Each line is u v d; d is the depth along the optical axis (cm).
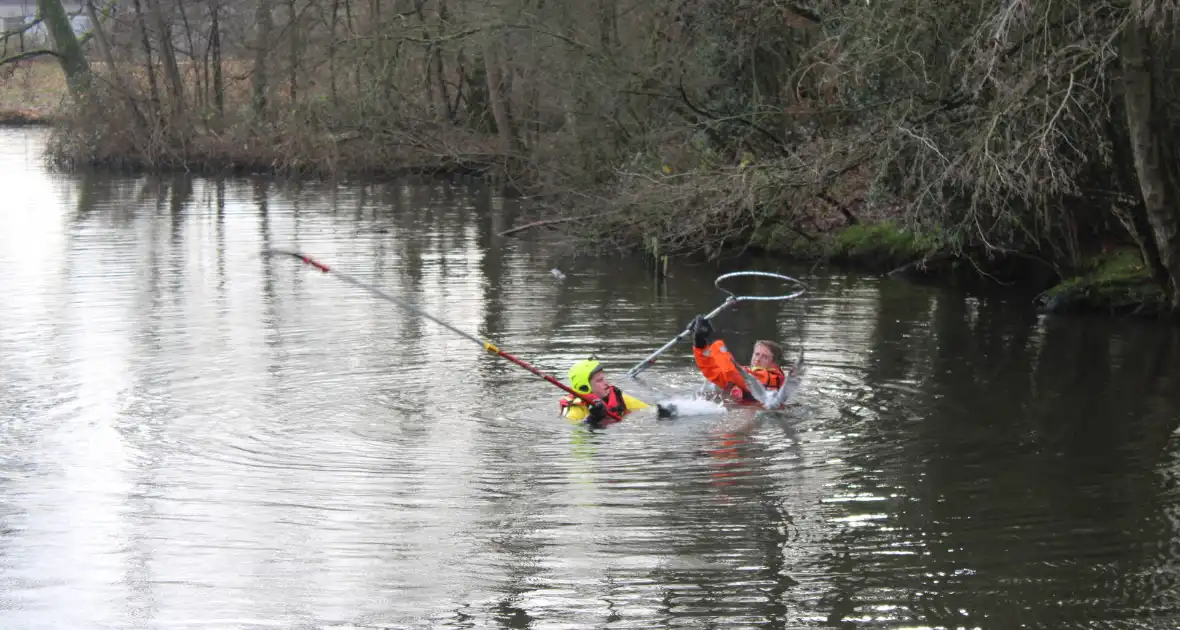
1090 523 737
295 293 1558
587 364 989
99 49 3734
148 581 661
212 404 1016
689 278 1719
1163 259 1351
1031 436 923
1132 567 670
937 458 870
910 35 1391
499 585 650
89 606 629
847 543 707
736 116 1762
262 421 966
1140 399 1034
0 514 757
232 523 742
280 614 619
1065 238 1550
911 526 732
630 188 1884
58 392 1052
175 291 1567
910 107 1376
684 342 1282
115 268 1759
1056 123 1293
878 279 1712
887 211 1880
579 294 1573
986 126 1273
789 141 1848
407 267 1794
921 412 996
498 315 1420
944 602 627
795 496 786
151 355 1192
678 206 1741
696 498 782
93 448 894
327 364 1160
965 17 1391
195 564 682
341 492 796
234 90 3703
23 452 884
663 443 908
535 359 1198
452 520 744
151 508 768
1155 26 1137
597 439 916
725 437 922
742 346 1258
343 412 992
